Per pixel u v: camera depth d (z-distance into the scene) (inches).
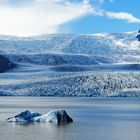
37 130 3695.9
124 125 4288.9
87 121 4731.8
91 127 4047.7
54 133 3528.5
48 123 4227.4
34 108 7534.5
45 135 3405.5
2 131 3622.0
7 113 5964.6
